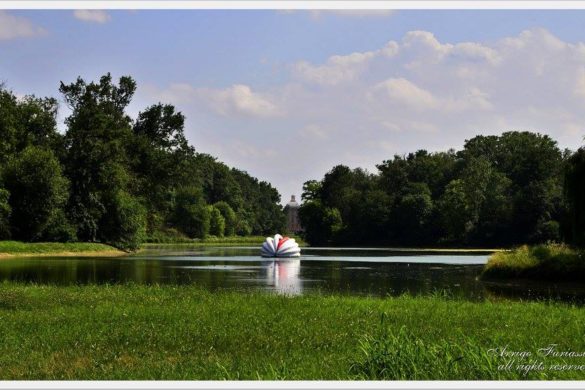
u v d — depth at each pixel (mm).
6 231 74125
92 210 84125
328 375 11875
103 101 92250
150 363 13172
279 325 17328
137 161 91375
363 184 151375
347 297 25734
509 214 104000
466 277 41406
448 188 121125
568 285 36000
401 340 12625
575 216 41094
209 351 14336
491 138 137875
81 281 36500
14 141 82125
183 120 97750
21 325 17562
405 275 42969
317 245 140750
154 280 37531
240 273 44156
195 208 159125
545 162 112250
